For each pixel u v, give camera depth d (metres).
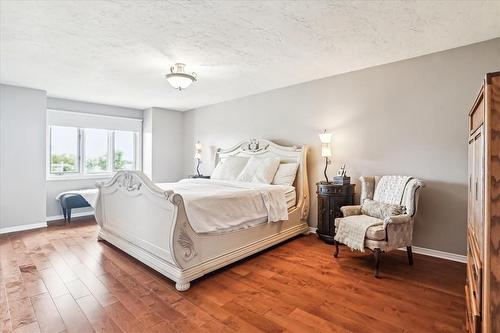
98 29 2.35
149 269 2.65
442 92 2.87
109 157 5.73
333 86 3.73
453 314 1.88
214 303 2.03
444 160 2.87
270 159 4.07
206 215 2.47
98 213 3.57
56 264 2.77
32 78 3.77
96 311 1.92
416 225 3.04
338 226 2.90
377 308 1.96
